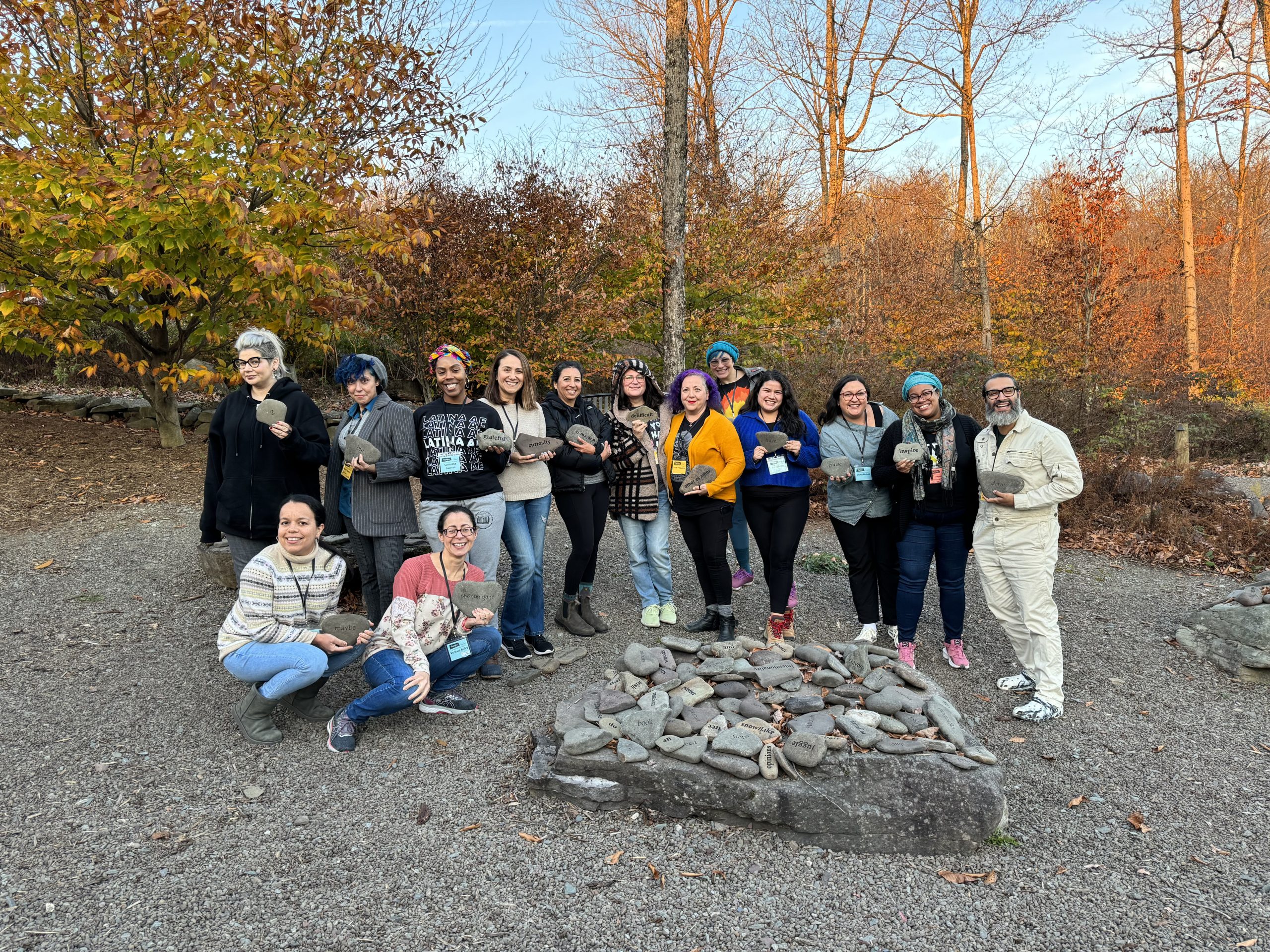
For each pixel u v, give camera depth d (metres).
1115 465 8.48
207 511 4.44
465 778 3.39
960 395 10.74
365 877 2.75
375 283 9.07
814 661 3.89
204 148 6.32
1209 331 23.27
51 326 6.83
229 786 3.29
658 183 12.51
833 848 2.99
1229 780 3.56
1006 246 23.17
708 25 18.09
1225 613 4.91
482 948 2.45
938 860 2.95
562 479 4.76
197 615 5.00
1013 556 4.09
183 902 2.59
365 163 7.49
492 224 10.09
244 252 6.29
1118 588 6.38
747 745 3.18
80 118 7.19
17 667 4.23
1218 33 16.70
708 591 4.95
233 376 7.63
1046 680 4.08
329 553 3.70
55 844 2.85
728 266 12.19
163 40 6.86
